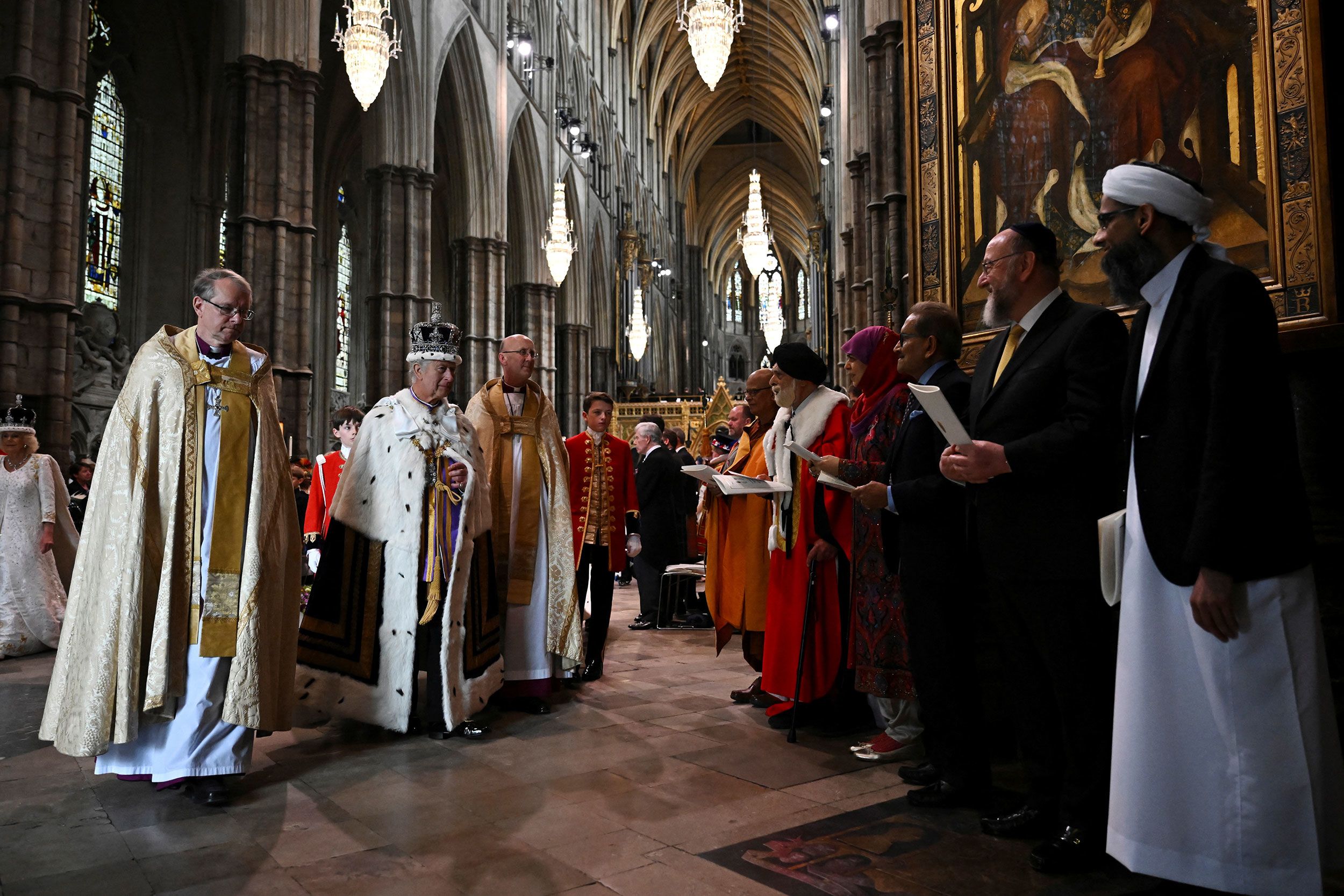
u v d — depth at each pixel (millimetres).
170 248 18406
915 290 5387
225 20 13398
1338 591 3189
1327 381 3352
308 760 3771
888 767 3623
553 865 2588
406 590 4184
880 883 2447
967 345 4977
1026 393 2773
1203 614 2047
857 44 16438
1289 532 2051
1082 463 2625
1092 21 4391
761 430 5055
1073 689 2611
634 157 40531
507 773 3553
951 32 5191
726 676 5742
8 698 5098
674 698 5055
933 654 3135
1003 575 2746
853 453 3885
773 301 30750
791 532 4176
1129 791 2174
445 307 30906
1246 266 3691
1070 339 2732
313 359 23719
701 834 2844
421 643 4359
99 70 17281
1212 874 2045
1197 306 2207
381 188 17656
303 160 13555
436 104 20375
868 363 3879
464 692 4219
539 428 5051
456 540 4230
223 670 3307
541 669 4789
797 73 47312
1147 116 4121
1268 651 2029
